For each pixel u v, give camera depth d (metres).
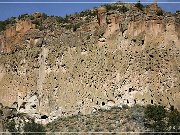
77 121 72.19
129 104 71.62
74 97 75.94
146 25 75.38
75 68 77.62
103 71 75.06
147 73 72.69
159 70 72.88
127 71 73.44
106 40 76.62
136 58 73.81
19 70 81.62
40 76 80.00
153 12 76.88
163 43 74.62
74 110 75.06
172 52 74.25
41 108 77.94
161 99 71.06
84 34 79.12
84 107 74.50
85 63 77.00
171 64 73.38
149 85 72.00
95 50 77.00
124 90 72.56
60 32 81.69
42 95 78.56
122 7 79.12
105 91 73.81
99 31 77.50
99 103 73.50
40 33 82.75
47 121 76.62
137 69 73.06
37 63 80.88
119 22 76.62
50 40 81.50
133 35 75.25
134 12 77.19
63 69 78.75
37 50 81.56
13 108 79.62
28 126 73.56
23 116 77.75
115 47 75.62
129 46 74.81
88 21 80.44
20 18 88.38
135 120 68.12
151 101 70.94
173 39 75.12
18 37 83.94
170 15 77.56
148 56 73.69
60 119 75.12
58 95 77.44
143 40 74.62
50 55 80.38
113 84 73.62
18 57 82.38
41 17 86.56
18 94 80.19
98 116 71.31
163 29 75.31
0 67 83.50
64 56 79.31
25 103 79.25
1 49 84.94
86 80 75.94
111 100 72.94
